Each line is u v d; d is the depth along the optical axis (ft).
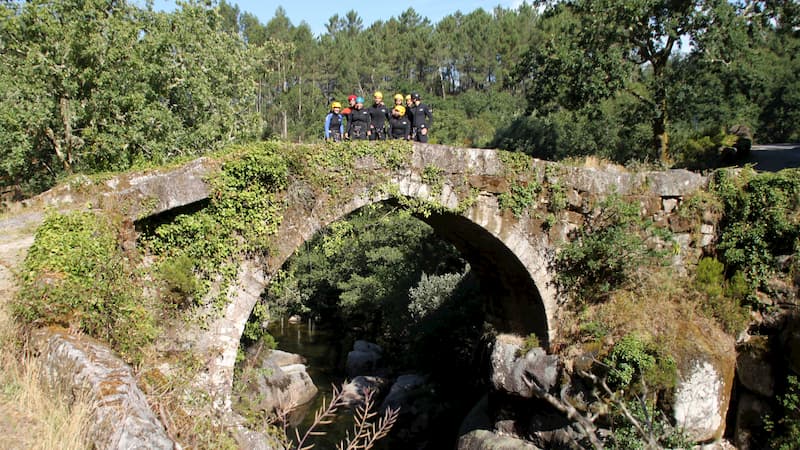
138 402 13.43
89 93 45.21
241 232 27.43
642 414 29.48
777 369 33.32
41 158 51.13
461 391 55.26
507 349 39.32
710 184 38.91
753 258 36.42
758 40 60.29
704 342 34.19
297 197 28.89
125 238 23.52
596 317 35.68
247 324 36.06
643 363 32.32
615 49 58.44
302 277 82.89
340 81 165.89
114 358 15.44
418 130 37.73
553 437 36.40
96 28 43.93
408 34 188.65
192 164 26.04
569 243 36.42
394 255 70.74
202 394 21.02
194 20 52.11
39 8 41.04
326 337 82.84
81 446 12.16
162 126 47.32
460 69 187.93
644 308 35.40
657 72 62.23
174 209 25.84
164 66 48.98
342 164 30.19
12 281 19.02
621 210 35.63
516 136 92.43
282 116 154.81
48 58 42.60
